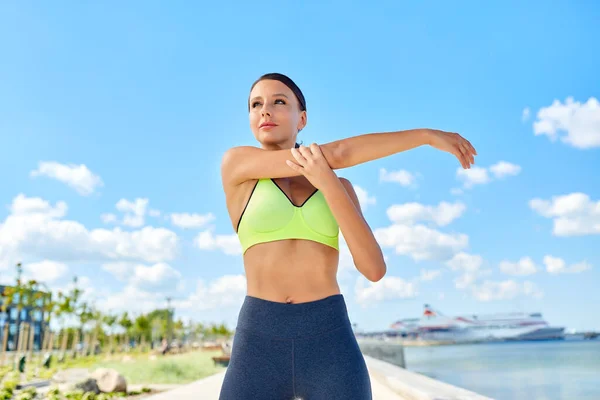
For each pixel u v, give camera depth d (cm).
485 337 10094
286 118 194
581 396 1433
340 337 163
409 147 175
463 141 177
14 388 1257
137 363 2345
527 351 5366
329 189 162
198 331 7131
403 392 544
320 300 166
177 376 1769
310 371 160
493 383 1881
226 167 184
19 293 2391
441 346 9369
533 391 1564
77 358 3400
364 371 163
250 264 175
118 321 5328
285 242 171
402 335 10612
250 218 175
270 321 165
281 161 171
